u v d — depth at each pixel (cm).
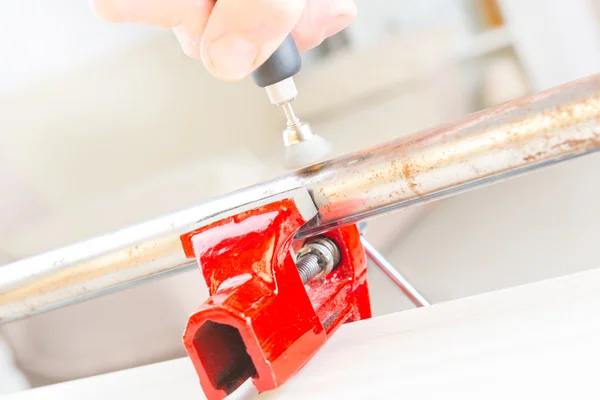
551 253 67
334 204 31
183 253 33
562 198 75
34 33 62
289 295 30
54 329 67
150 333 67
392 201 31
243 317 28
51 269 35
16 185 65
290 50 32
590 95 28
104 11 31
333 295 33
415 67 70
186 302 64
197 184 67
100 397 35
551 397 26
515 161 29
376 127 71
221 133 68
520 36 74
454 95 72
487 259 70
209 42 30
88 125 65
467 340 29
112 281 35
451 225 79
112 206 67
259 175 68
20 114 64
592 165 80
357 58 69
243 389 31
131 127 66
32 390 37
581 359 27
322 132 71
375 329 32
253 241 30
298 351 29
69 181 67
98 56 63
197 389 32
